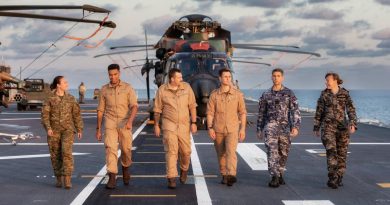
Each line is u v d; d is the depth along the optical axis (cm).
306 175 984
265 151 1332
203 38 2428
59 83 847
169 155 841
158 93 846
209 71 1980
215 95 857
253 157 1220
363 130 2086
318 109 871
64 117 843
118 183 893
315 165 1112
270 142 853
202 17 2466
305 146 1480
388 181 924
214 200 759
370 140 1669
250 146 1444
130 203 740
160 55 2353
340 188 856
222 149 877
